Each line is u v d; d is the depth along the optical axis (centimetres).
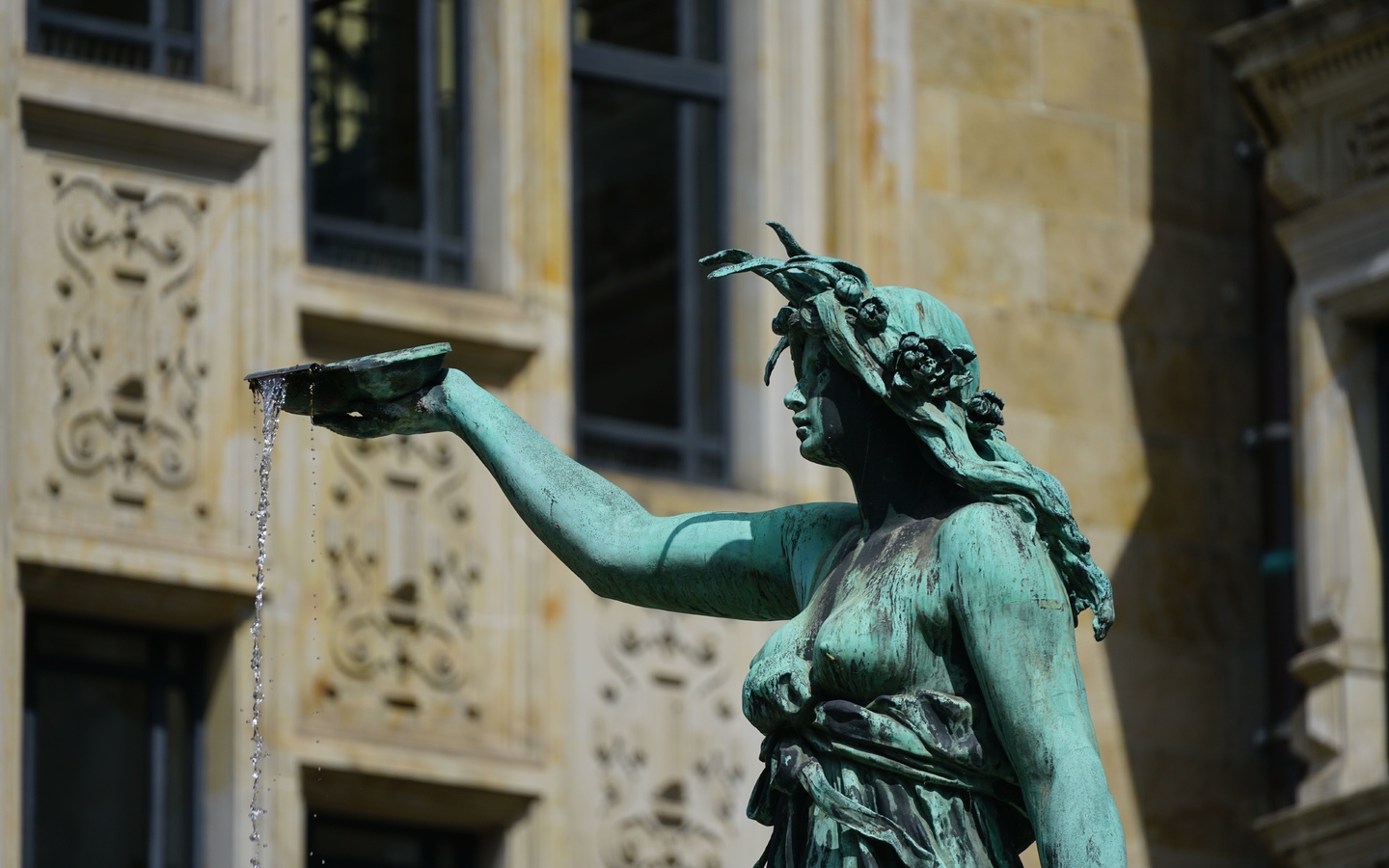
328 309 2503
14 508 2362
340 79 2577
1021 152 2819
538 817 2514
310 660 2456
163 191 2450
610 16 2714
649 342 2680
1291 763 2794
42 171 2406
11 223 2384
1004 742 902
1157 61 2891
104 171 2428
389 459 2502
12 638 2347
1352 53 2661
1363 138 2684
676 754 2564
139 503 2408
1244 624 2828
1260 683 2823
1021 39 2838
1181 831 2773
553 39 2647
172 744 2444
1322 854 2641
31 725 2394
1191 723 2794
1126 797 2762
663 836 2552
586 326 2662
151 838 2422
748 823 2575
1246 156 2898
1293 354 2750
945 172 2784
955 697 906
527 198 2617
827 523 970
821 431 948
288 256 2491
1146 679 2791
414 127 2600
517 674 2525
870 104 2756
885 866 905
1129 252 2852
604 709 2548
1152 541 2814
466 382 1041
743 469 2677
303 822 2444
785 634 930
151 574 2395
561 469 1016
